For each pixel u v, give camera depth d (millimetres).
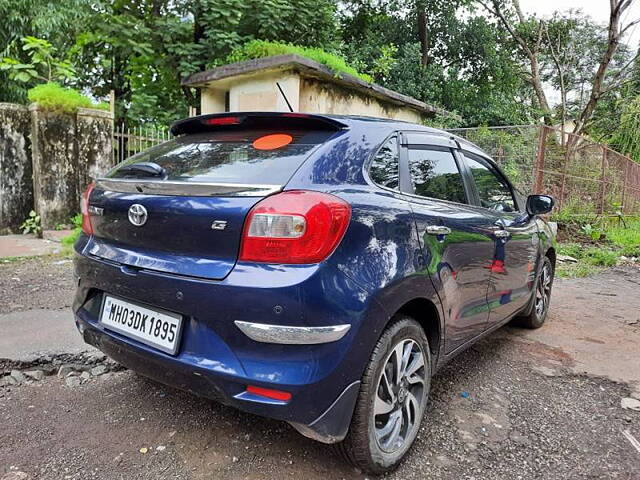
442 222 2404
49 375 2865
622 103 18328
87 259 2271
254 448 2215
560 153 9812
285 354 1712
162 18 9555
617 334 4195
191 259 1862
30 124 7453
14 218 7465
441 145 2811
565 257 8078
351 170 2016
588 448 2369
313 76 7598
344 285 1780
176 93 10867
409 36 18219
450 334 2543
